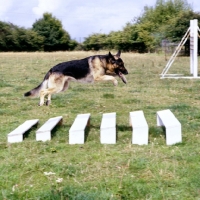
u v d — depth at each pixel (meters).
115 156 4.77
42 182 3.95
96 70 6.75
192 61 16.08
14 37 48.78
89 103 9.59
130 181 3.88
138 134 5.40
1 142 5.68
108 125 5.55
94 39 48.69
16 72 18.94
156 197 3.52
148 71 19.12
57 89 6.88
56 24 51.22
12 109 8.89
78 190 3.65
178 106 8.67
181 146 5.22
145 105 9.22
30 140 5.79
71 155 4.89
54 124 6.14
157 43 44.28
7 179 4.04
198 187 3.71
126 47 46.84
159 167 4.27
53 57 32.75
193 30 15.09
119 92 11.58
